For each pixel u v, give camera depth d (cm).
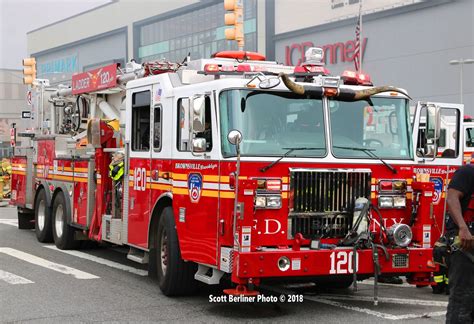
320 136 741
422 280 768
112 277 953
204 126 722
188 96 782
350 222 741
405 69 4472
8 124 8619
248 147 707
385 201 759
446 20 4231
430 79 4338
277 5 5275
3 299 800
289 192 712
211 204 727
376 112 777
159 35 6425
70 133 1333
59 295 825
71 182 1180
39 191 1339
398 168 768
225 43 5575
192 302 795
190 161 770
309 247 718
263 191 698
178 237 793
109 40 7156
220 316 724
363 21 4694
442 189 1109
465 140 1673
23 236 1419
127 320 703
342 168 738
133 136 936
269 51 5309
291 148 722
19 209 1530
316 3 4991
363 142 761
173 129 815
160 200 854
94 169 1094
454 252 544
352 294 860
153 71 945
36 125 1502
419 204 764
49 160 1295
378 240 754
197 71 808
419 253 746
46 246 1268
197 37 5922
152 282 920
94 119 1058
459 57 4175
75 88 1285
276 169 708
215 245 716
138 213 912
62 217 1228
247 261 671
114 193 1012
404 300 818
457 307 541
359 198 739
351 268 714
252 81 725
